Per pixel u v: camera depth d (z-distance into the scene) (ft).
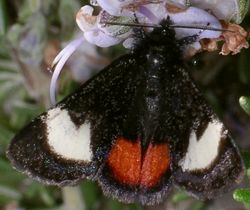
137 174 0.40
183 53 0.40
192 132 0.40
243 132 0.56
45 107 0.54
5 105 0.58
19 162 0.40
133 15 0.39
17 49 0.52
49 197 0.57
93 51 0.53
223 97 0.56
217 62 0.54
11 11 0.54
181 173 0.40
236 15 0.39
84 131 0.40
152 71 0.40
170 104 0.40
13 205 0.58
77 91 0.41
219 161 0.39
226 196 0.53
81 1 0.51
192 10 0.39
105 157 0.40
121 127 0.40
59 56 0.41
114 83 0.41
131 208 0.48
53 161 0.40
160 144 0.40
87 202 0.56
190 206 0.54
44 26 0.51
